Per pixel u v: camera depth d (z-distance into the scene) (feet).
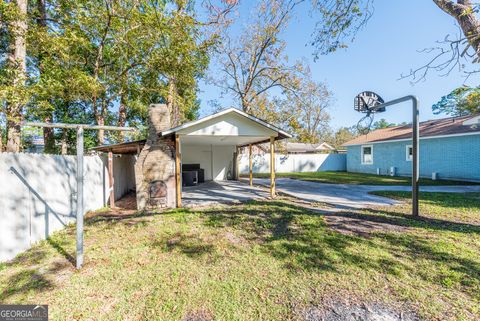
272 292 8.91
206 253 12.37
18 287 9.36
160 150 25.38
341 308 7.95
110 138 49.47
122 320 7.54
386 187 35.88
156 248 13.14
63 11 27.25
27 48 24.25
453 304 8.02
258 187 38.78
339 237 14.17
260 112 54.95
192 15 28.14
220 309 8.01
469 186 35.68
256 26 50.78
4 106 19.54
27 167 13.55
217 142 40.93
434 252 11.91
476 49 11.91
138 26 28.86
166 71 36.09
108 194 27.78
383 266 10.62
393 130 62.34
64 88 27.78
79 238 11.01
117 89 40.93
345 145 70.74
